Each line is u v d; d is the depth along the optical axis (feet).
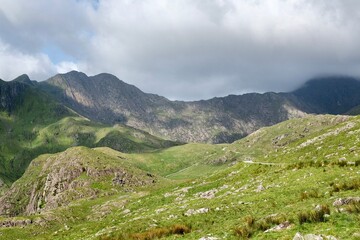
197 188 350.23
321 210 102.68
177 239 128.16
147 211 302.45
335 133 363.76
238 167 385.70
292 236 86.89
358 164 198.08
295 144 427.74
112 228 216.33
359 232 79.92
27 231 405.39
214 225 143.95
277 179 229.86
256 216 137.39
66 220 460.14
